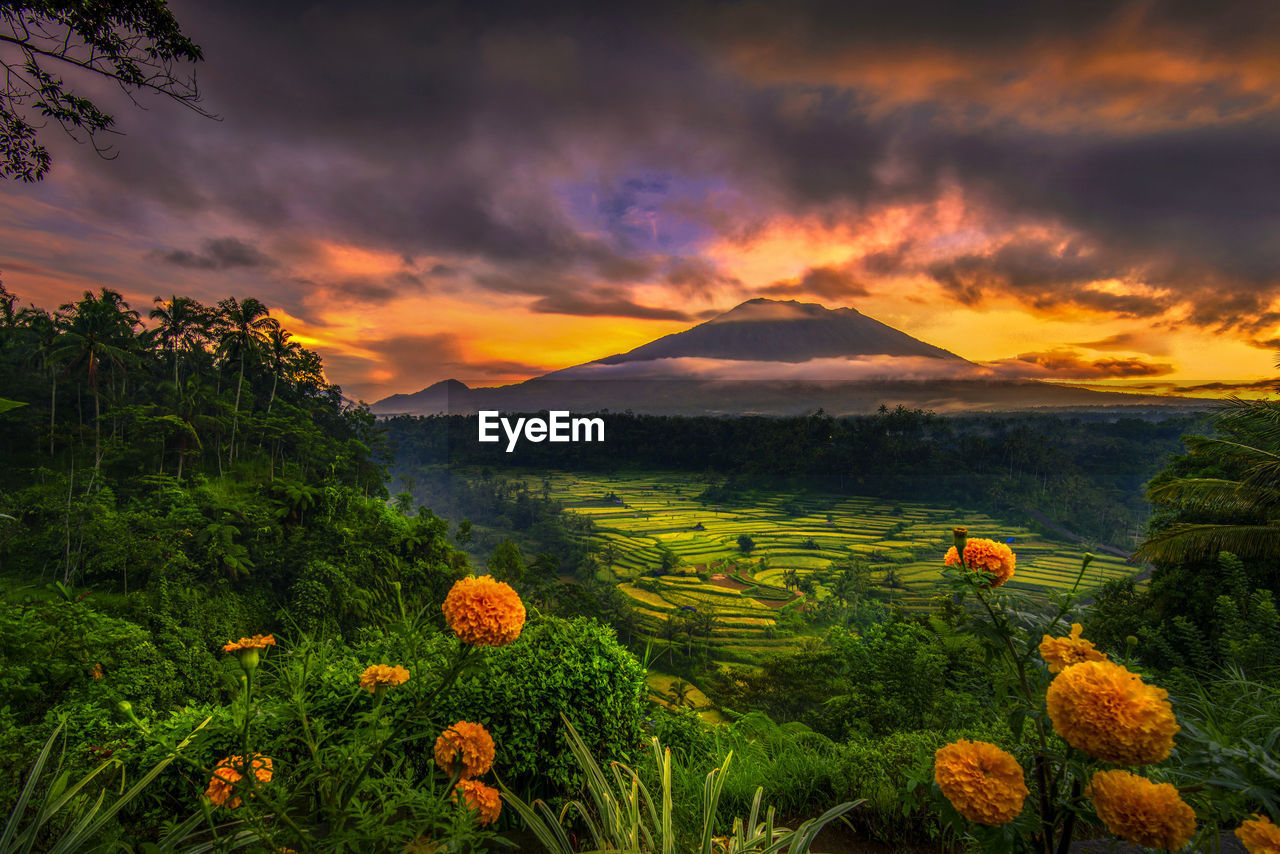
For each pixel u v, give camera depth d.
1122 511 83.56
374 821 1.38
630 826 1.78
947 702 6.65
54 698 6.85
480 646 1.54
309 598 29.16
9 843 1.34
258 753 1.84
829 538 88.94
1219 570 11.09
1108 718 1.09
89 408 54.84
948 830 2.37
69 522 29.83
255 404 69.12
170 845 1.36
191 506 33.62
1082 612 1.46
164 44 5.38
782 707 19.22
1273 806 1.25
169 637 12.76
